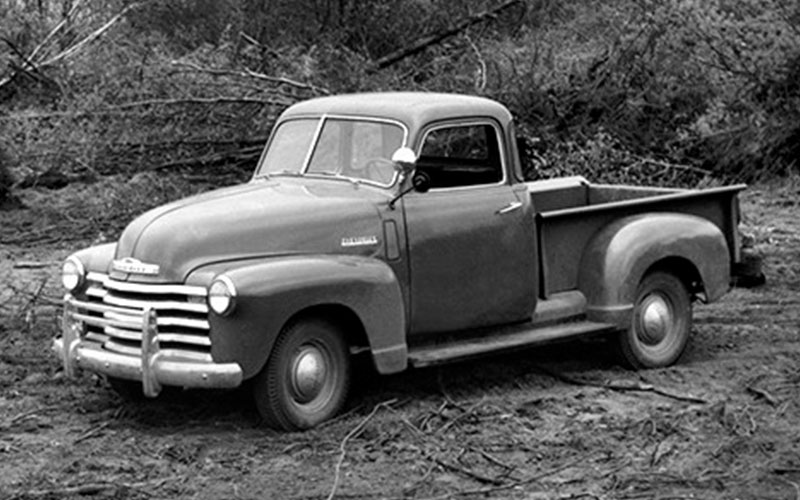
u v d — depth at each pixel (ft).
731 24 60.54
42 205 54.44
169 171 57.88
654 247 28.89
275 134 28.78
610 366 29.58
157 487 21.94
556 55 62.54
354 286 24.64
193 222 24.54
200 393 27.32
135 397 26.91
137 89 58.59
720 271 29.91
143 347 23.80
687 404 26.86
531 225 27.99
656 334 29.50
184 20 71.41
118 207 52.75
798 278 40.63
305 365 24.64
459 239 26.78
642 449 23.94
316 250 25.12
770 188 58.23
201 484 22.09
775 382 28.55
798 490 21.77
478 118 27.66
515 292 27.73
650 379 28.63
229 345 23.45
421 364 25.67
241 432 24.79
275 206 25.36
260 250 24.66
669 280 29.66
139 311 24.23
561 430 25.00
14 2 72.08
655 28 61.57
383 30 69.51
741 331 33.63
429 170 28.55
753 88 59.52
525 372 29.14
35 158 57.98
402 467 22.91
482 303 27.25
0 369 29.99
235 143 58.29
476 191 27.35
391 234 25.93
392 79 60.90
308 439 24.22
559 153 57.00
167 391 27.50
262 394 24.26
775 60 59.16
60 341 25.93
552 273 28.58
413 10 69.72
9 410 26.71
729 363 30.14
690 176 58.75
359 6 69.72
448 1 69.46
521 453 23.72
